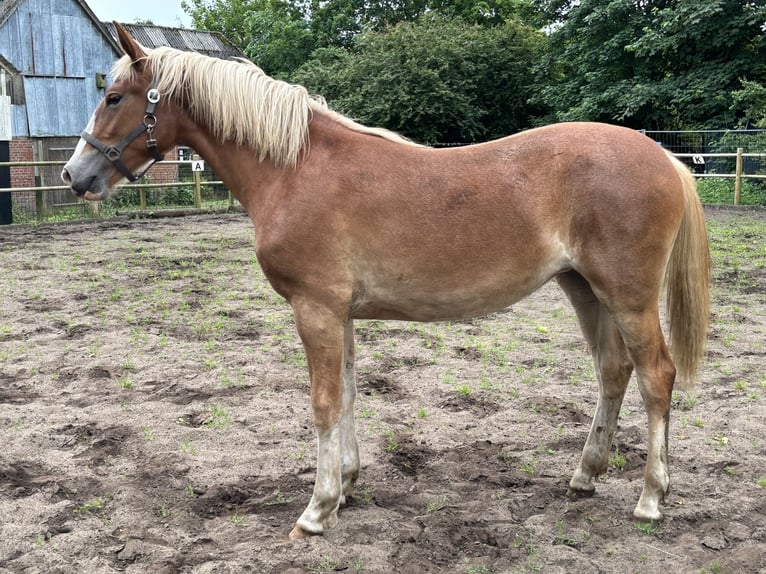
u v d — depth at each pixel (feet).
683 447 11.85
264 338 19.06
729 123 59.21
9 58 52.47
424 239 8.72
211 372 16.07
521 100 81.51
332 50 93.76
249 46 112.37
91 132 9.58
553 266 9.01
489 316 21.67
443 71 76.79
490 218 8.73
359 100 75.56
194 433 12.59
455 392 14.76
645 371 9.00
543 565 8.34
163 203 58.65
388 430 12.72
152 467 11.25
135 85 9.52
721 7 58.08
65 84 56.29
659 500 9.36
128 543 8.83
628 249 8.62
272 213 8.91
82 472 11.01
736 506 9.72
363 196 8.71
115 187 9.99
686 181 9.27
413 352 17.71
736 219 42.04
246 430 12.77
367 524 9.31
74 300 23.41
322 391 8.89
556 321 20.97
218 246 34.94
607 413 10.02
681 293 9.40
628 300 8.77
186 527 9.38
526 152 8.96
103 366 16.49
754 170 52.44
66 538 8.93
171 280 26.71
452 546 8.80
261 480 10.85
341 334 8.91
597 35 71.36
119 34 9.43
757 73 61.82
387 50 79.05
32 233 39.75
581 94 71.72
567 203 8.82
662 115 67.46
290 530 9.27
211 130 9.53
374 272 8.86
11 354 17.47
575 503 9.93
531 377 15.71
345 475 10.03
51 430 12.68
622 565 8.39
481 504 9.93
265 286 25.68
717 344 18.04
